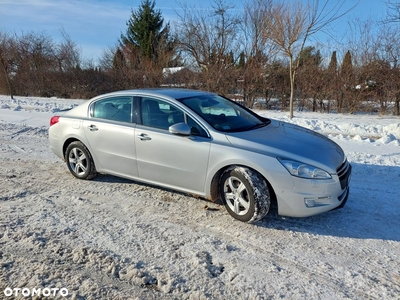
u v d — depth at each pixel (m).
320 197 3.82
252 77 15.82
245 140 4.11
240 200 4.06
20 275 3.08
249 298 2.82
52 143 5.89
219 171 4.21
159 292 2.89
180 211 4.43
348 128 9.90
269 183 3.95
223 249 3.54
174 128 4.22
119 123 5.02
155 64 22.75
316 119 11.66
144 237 3.76
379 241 3.71
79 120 5.46
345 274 3.15
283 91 15.55
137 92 4.99
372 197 4.82
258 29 17.17
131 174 5.00
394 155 6.78
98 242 3.64
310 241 3.72
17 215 4.23
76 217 4.23
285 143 4.13
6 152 7.20
